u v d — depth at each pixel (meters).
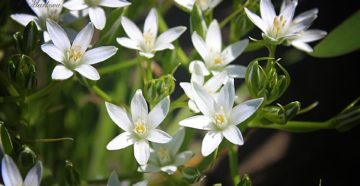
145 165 0.26
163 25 0.33
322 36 0.30
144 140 0.26
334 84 0.40
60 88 0.30
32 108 0.31
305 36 0.30
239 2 0.31
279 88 0.27
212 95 0.27
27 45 0.27
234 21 0.30
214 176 0.40
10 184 0.23
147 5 0.32
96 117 0.39
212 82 0.27
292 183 0.39
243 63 0.41
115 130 0.36
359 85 0.39
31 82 0.27
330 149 0.39
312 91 0.40
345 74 0.40
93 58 0.27
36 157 0.26
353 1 0.41
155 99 0.27
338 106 0.39
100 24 0.28
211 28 0.29
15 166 0.23
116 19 0.29
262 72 0.27
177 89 0.40
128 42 0.28
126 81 0.36
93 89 0.28
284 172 0.39
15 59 0.27
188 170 0.27
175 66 0.30
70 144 0.36
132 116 0.26
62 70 0.26
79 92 0.36
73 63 0.26
